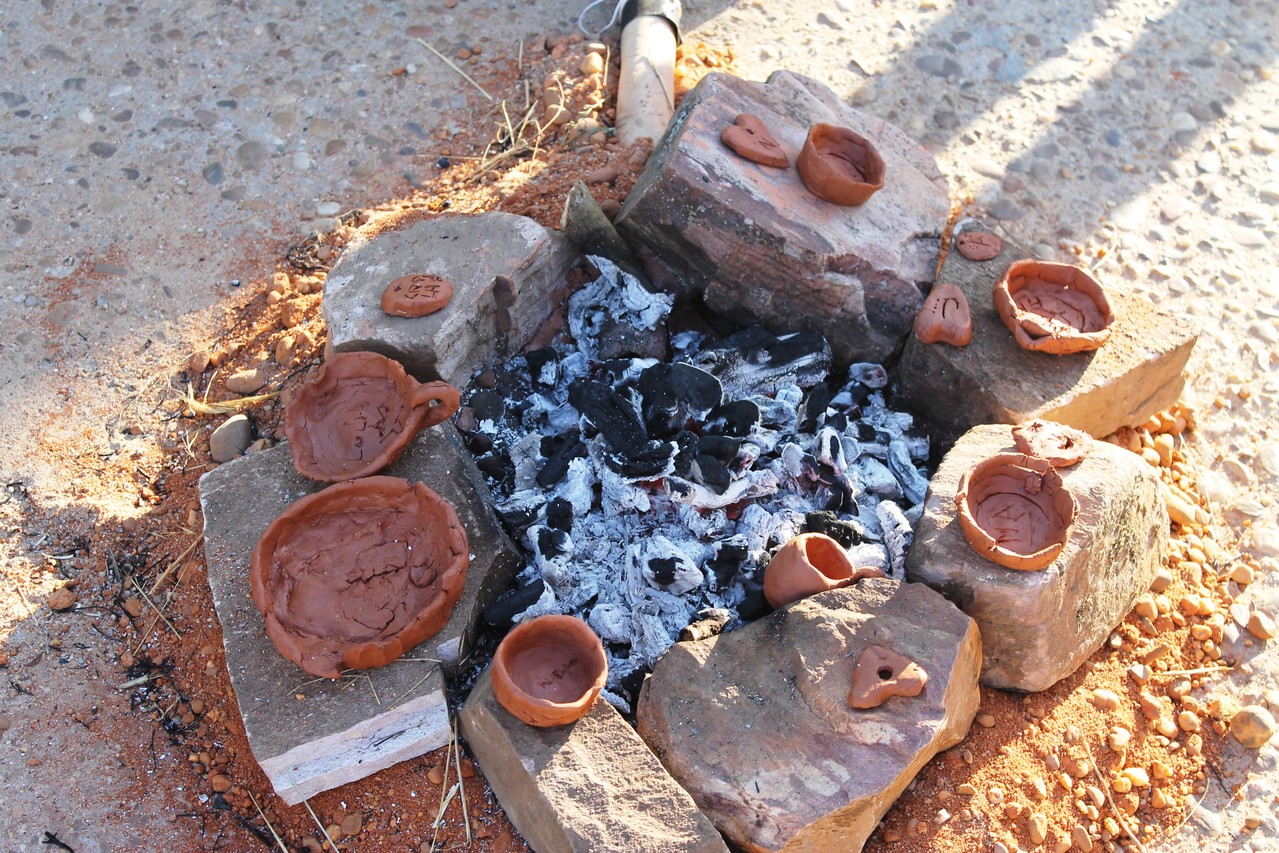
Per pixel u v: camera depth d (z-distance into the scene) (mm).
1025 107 1341
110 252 1152
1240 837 931
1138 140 1332
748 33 1360
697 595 961
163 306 1125
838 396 1075
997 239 1112
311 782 874
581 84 1258
